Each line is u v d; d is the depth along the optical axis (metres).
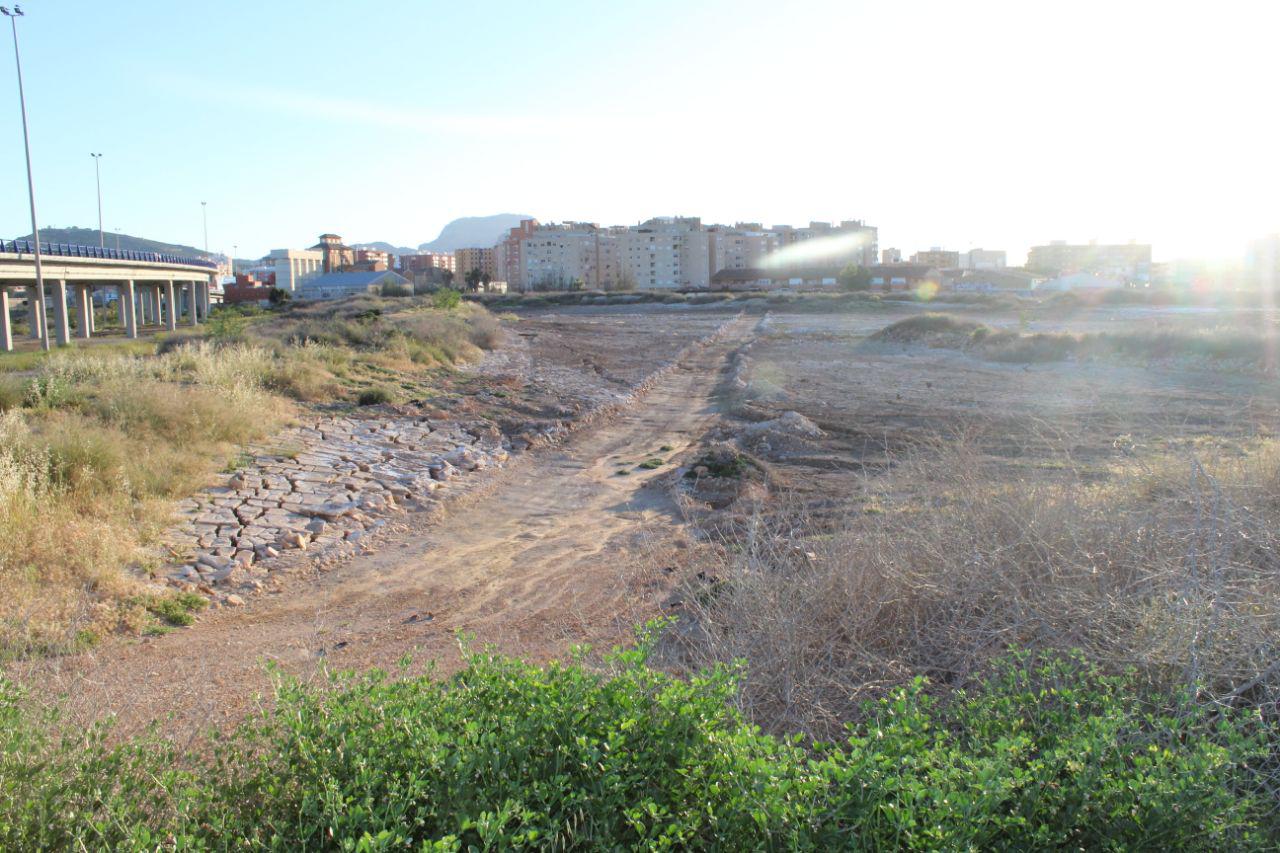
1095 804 3.00
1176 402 19.42
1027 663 4.23
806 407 18.88
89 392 13.27
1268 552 5.00
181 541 8.55
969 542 5.33
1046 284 108.69
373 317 32.88
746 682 4.55
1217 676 4.01
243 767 3.48
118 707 5.08
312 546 9.02
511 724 3.32
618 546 8.99
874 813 2.93
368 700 3.59
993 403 19.58
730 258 177.62
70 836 2.92
